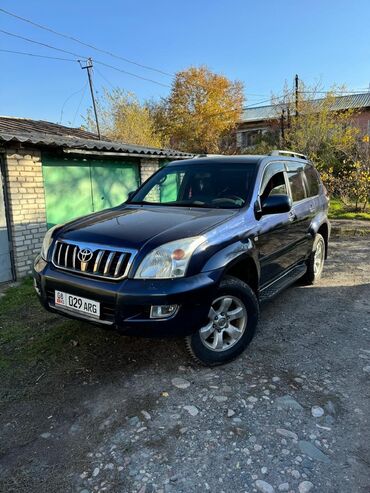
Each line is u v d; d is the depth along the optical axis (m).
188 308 2.75
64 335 3.82
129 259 2.76
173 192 4.21
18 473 2.14
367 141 14.55
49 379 3.06
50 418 2.60
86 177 8.23
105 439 2.39
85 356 3.41
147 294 2.66
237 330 3.29
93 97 18.58
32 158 6.50
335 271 6.28
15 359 3.39
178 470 2.13
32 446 2.35
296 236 4.62
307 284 5.49
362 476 2.08
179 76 31.77
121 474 2.11
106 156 8.41
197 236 2.93
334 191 14.07
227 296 3.16
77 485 2.05
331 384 2.95
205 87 31.56
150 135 23.34
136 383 2.98
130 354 3.43
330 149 18.16
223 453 2.25
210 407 2.67
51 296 3.18
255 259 3.49
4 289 5.72
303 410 2.63
